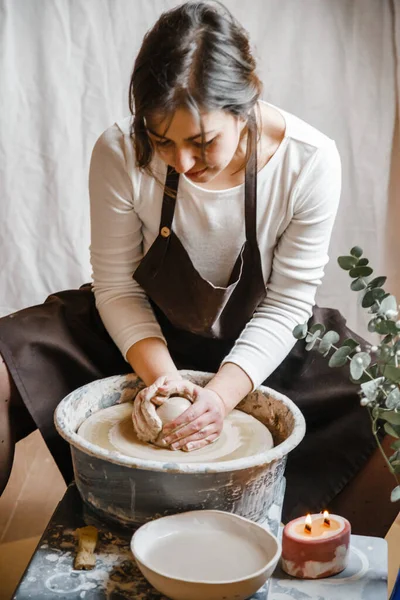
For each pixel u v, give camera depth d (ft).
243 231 5.54
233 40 4.51
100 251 5.79
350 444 6.03
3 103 8.73
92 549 4.62
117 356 6.18
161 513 4.72
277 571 4.64
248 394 5.69
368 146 8.85
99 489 4.77
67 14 8.57
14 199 9.07
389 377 4.19
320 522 4.74
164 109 4.28
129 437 5.19
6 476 5.80
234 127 4.60
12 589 5.74
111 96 8.85
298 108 8.81
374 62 8.59
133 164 5.37
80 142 9.00
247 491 4.75
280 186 5.41
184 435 4.99
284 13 8.49
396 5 8.36
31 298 9.40
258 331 5.66
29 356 5.76
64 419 5.05
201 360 6.23
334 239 9.18
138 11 8.57
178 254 5.60
